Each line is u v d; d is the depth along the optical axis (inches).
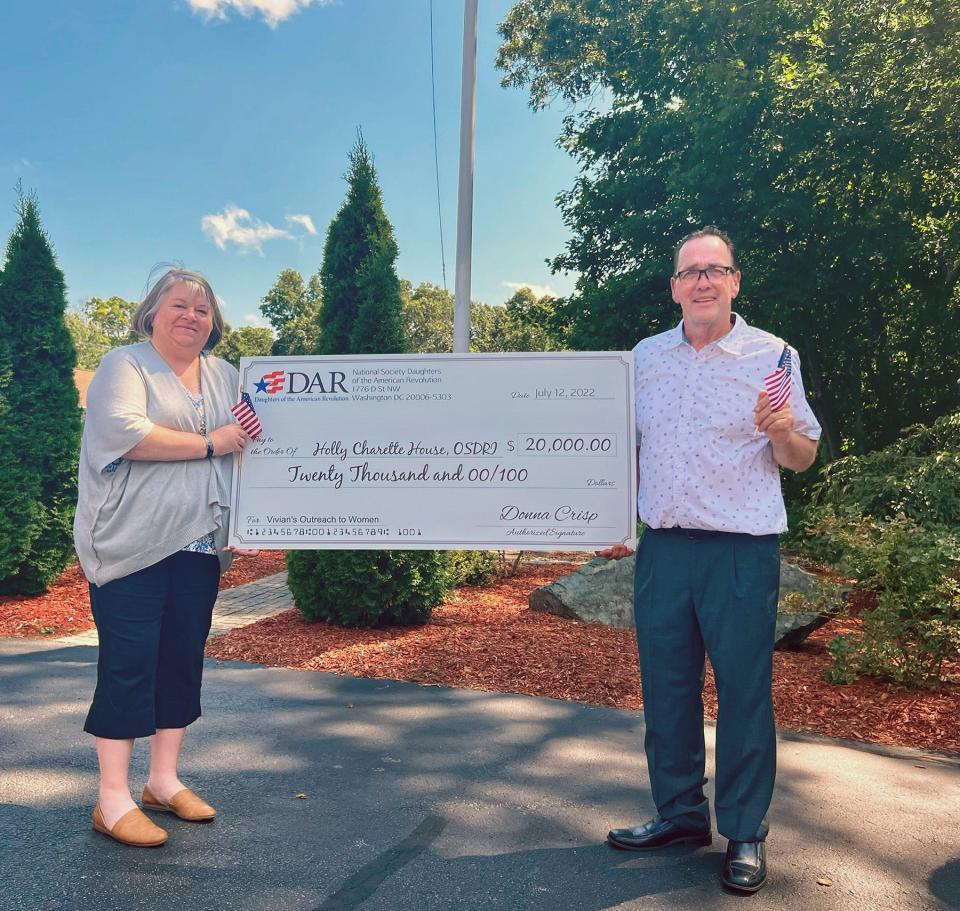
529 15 751.1
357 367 127.3
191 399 115.4
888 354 632.4
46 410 338.6
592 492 123.6
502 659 219.8
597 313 674.2
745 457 105.0
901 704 186.2
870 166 534.3
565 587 290.4
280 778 133.9
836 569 219.6
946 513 295.0
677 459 106.7
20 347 339.0
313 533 126.1
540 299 802.8
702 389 107.3
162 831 107.7
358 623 265.1
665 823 111.0
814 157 536.1
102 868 100.5
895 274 568.1
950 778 141.7
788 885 100.7
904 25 492.4
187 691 117.3
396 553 260.8
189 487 112.8
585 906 94.5
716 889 99.3
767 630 103.7
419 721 168.2
